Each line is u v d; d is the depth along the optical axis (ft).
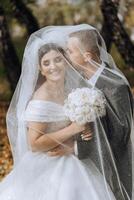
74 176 14.20
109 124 13.99
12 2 36.70
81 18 48.57
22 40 50.47
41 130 13.96
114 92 13.93
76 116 13.71
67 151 14.32
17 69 38.78
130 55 33.04
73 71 14.11
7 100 46.09
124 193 14.19
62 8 48.01
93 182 14.16
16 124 15.06
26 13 37.65
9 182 14.85
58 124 14.07
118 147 14.12
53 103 14.06
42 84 14.42
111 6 31.40
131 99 14.35
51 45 14.21
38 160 14.52
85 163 14.37
